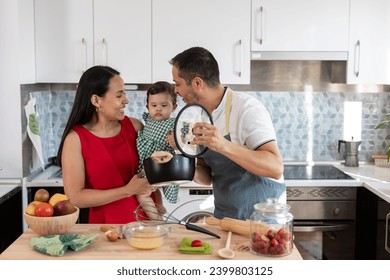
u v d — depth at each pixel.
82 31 3.62
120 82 2.25
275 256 1.76
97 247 1.85
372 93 4.09
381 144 4.14
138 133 2.43
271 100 4.08
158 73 3.65
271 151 1.97
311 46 3.66
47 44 3.62
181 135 1.88
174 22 3.62
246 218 2.19
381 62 3.68
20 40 3.32
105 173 2.26
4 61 3.32
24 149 3.43
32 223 1.93
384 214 3.24
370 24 3.66
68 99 4.04
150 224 2.00
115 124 2.36
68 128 2.27
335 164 4.09
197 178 2.33
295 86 4.07
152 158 1.90
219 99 2.11
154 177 1.91
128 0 3.60
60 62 3.63
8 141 3.36
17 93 3.33
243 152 1.88
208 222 2.04
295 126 4.11
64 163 2.23
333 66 4.01
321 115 4.10
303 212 3.53
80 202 2.18
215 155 2.15
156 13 3.62
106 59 3.63
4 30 3.29
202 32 3.63
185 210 3.50
